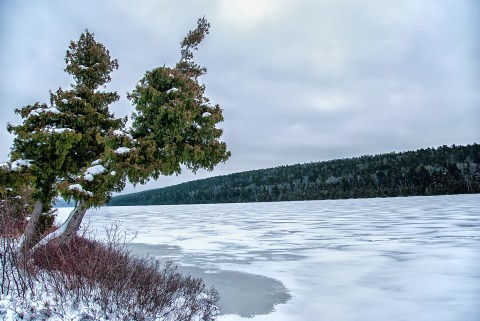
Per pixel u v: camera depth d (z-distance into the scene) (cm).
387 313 777
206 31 1114
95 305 593
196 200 18575
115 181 809
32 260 693
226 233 2616
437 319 735
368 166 16225
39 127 908
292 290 980
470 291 928
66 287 610
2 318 516
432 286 984
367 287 996
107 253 714
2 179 824
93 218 5069
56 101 955
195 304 707
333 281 1077
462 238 1894
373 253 1547
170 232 2739
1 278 641
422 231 2277
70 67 1034
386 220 3256
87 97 1002
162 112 852
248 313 782
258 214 5294
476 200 6650
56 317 546
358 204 7500
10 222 705
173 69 920
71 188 780
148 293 655
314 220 3647
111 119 1031
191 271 1253
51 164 907
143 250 1769
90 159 978
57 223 1380
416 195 11769
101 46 1063
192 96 902
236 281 1093
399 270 1196
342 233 2372
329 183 15500
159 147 912
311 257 1507
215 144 944
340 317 756
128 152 802
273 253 1639
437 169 14312
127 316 577
